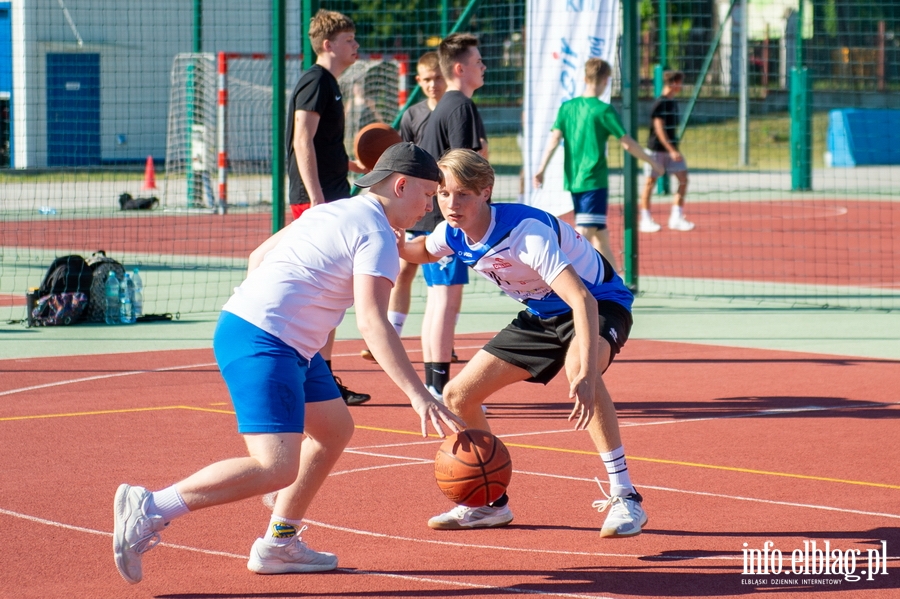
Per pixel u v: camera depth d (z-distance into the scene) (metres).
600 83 18.95
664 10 44.41
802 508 8.59
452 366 14.74
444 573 7.12
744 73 52.12
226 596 6.70
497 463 7.39
